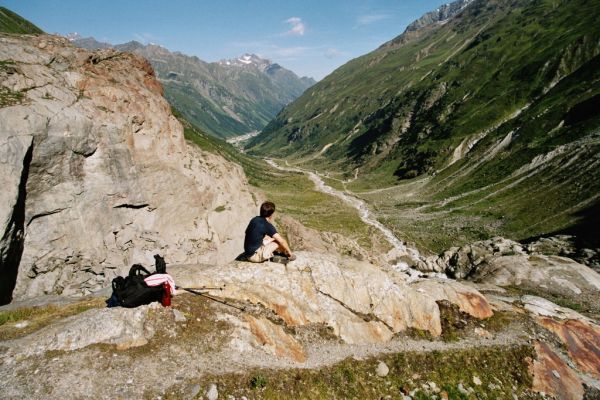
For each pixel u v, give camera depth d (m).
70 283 36.00
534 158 134.75
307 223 127.69
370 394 14.75
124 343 12.43
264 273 16.94
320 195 185.00
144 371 11.80
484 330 20.03
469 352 18.14
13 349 11.84
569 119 147.50
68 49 43.84
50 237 34.69
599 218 84.56
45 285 34.41
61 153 34.75
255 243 17.17
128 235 43.12
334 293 17.69
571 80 178.12
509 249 50.25
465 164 171.38
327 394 13.83
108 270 39.50
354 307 17.89
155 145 48.22
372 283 18.94
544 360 18.97
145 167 45.75
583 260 47.19
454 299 21.22
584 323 22.66
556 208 100.38
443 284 22.23
